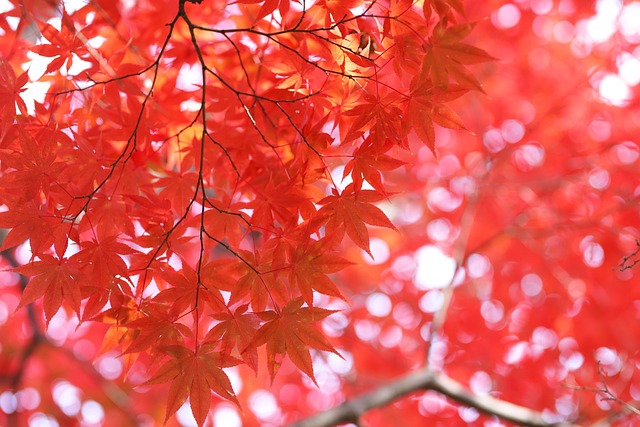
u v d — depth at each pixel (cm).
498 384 745
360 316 858
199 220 296
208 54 346
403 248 862
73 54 302
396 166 277
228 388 269
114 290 278
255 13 343
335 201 276
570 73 805
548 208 777
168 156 348
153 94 331
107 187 304
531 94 816
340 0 274
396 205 858
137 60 338
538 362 730
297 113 316
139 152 320
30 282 266
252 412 855
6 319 816
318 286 275
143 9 352
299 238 276
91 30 331
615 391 600
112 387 823
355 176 278
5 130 280
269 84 339
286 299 282
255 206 296
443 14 255
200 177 282
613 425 585
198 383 268
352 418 539
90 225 284
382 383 805
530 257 773
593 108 790
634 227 718
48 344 779
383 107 271
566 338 726
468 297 814
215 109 324
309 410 853
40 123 299
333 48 284
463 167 839
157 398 830
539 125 795
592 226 723
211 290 278
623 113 778
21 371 745
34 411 807
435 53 254
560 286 757
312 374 272
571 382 674
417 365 823
